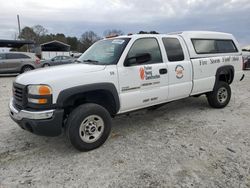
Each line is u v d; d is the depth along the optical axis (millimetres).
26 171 3264
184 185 2895
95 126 3824
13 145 4078
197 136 4363
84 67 3861
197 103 6730
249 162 3396
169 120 5305
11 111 3781
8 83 11750
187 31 5488
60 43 45000
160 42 4730
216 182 2943
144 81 4344
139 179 3029
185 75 5062
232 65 6270
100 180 3025
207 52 5676
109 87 3883
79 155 3686
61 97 3436
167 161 3459
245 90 8984
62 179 3062
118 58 4082
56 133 3512
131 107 4285
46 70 3818
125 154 3693
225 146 3920
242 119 5309
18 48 30328
